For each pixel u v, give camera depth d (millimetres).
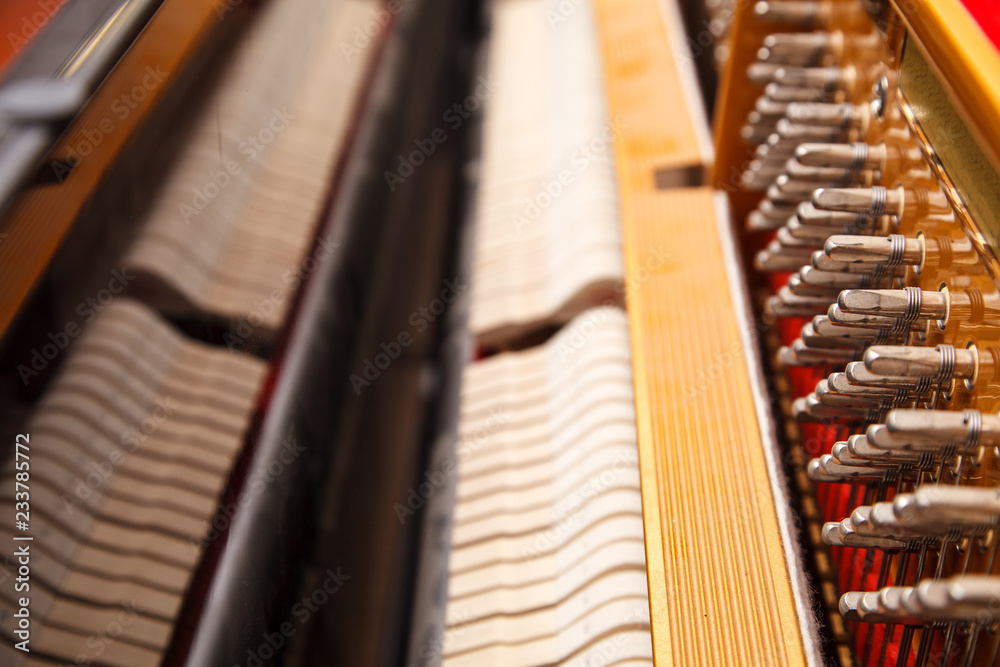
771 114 667
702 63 972
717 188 752
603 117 1047
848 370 545
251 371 740
